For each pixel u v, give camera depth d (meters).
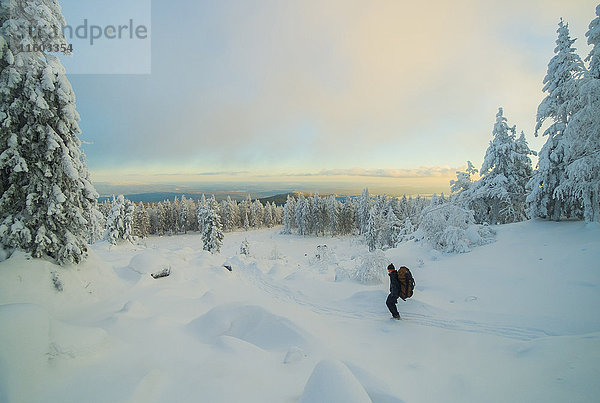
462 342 5.48
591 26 12.64
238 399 3.14
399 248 17.44
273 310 6.43
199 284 10.27
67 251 7.57
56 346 3.47
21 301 6.13
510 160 20.14
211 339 5.36
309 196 77.06
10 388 2.80
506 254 11.98
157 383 3.30
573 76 14.90
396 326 6.57
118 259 14.08
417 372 4.28
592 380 3.40
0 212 7.09
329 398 2.70
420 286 9.81
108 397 2.93
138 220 71.94
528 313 6.56
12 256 6.89
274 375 3.89
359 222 70.81
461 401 3.42
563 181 14.69
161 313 6.85
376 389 3.38
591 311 6.21
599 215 13.03
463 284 9.43
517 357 4.50
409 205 70.12
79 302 7.08
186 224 84.94
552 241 12.41
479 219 22.11
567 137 12.90
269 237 71.19
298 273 12.38
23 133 7.04
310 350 4.89
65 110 7.45
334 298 9.12
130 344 4.41
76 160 7.84
